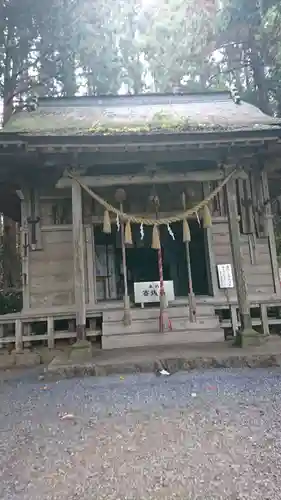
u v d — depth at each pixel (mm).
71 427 3854
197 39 16141
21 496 2574
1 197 9406
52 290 8562
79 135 6414
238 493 2492
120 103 10508
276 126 7078
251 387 4992
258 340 7016
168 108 9836
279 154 7527
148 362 6207
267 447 3146
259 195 8984
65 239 8727
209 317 8023
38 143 6492
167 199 9070
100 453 3195
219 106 10070
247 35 15164
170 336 7719
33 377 6293
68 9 13445
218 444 3258
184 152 7090
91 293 8469
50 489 2650
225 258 8906
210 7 15422
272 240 8969
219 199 9102
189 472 2797
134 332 7805
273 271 8875
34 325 9234
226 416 3938
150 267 11391
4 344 8430
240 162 7668
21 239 8688
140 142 6625
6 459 3160
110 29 15578
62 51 14094
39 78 14711
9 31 13391
